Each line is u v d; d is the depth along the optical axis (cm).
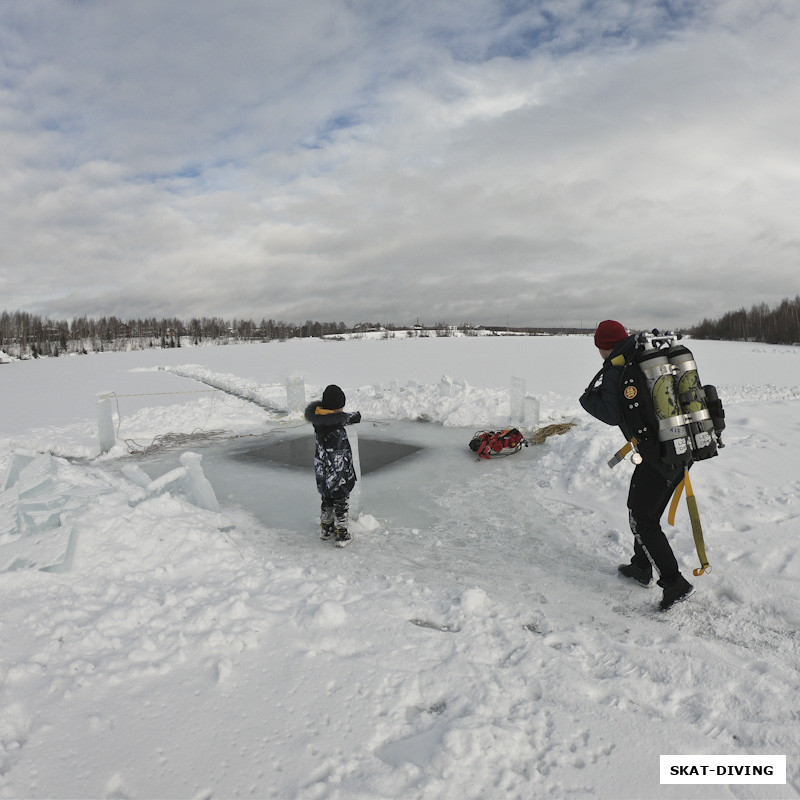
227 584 354
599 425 759
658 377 324
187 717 232
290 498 580
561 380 2064
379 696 246
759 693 251
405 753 213
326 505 454
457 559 420
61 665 262
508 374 2344
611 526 471
